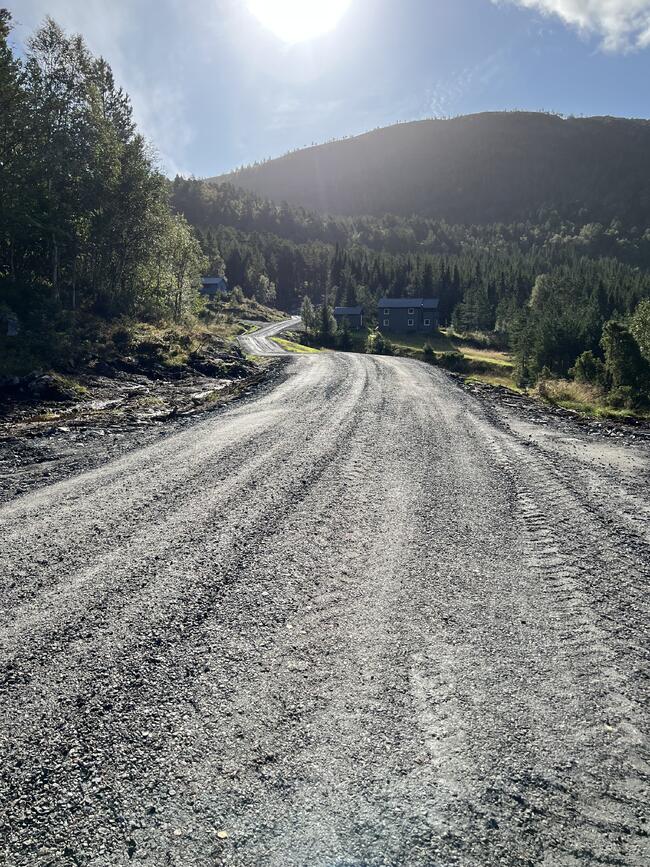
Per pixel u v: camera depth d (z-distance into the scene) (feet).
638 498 21.89
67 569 16.10
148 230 106.32
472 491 23.72
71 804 8.27
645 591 14.65
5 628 13.02
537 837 7.65
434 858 7.33
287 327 249.34
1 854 7.47
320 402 48.98
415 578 15.75
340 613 13.88
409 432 36.24
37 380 49.06
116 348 70.38
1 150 78.33
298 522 20.02
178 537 18.52
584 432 36.40
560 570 16.05
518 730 9.73
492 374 150.82
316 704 10.50
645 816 8.00
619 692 10.74
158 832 7.84
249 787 8.60
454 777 8.70
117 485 24.32
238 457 29.30
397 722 9.98
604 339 74.64
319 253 451.94
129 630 12.98
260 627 13.20
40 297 76.38
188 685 11.03
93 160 94.58
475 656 12.01
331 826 7.88
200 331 108.47
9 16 74.54
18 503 21.98
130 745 9.45
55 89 89.35
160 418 41.86
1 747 9.37
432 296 339.77
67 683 11.05
